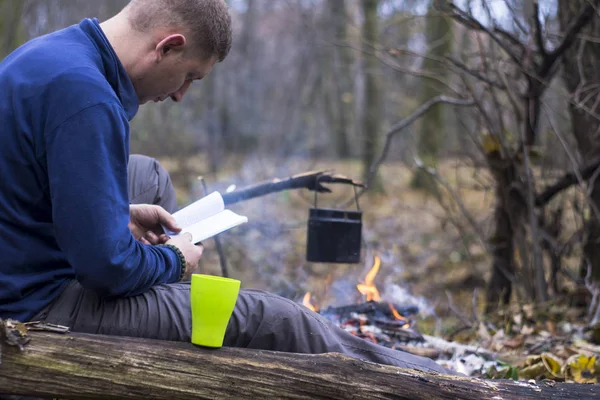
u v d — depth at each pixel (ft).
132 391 5.94
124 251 6.07
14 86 6.20
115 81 6.55
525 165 13.43
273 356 6.21
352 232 10.25
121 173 6.17
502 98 15.94
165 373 5.98
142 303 6.64
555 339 11.34
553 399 6.21
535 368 9.21
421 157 23.80
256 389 6.04
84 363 5.90
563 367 9.47
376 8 37.58
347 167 48.83
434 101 14.94
